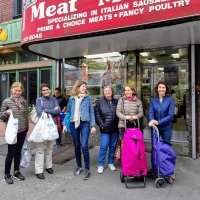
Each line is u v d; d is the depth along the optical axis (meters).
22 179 3.66
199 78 4.66
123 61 5.43
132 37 4.23
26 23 4.52
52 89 6.39
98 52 5.40
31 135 3.63
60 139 5.21
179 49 4.98
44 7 4.23
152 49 5.15
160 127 3.62
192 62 4.65
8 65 7.21
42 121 3.67
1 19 7.07
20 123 3.62
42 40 4.25
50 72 6.59
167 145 3.36
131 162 3.33
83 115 3.71
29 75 6.95
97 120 3.88
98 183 3.52
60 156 4.61
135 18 3.56
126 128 3.52
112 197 3.12
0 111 3.66
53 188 3.41
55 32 4.12
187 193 3.20
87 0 3.89
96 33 3.85
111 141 3.96
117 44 4.73
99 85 5.66
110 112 3.84
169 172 3.31
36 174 3.73
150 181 3.53
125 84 5.42
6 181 3.57
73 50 5.14
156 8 3.44
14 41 6.75
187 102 4.76
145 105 5.24
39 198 3.14
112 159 4.01
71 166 4.19
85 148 3.71
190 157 4.54
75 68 5.91
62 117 5.21
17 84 3.64
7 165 3.60
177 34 4.05
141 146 3.36
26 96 6.96
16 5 6.88
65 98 5.38
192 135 4.55
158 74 5.18
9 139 3.51
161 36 4.18
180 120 4.96
